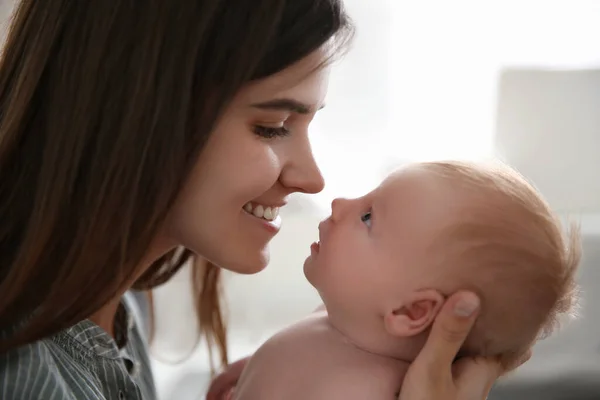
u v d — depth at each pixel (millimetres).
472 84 1729
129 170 635
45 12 670
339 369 767
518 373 1447
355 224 806
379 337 781
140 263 742
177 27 630
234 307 1813
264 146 725
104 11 634
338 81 1711
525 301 742
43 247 643
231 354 1698
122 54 630
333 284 796
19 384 585
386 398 740
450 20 1708
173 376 1668
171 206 672
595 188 1737
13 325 648
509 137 1740
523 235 729
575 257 777
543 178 1752
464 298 686
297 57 675
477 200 742
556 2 1697
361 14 1690
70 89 643
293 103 708
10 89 721
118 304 870
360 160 1742
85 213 643
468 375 748
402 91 1730
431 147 1746
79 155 640
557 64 1730
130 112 627
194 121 660
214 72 650
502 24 1711
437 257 739
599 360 1469
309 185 779
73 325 679
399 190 781
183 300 1811
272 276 1806
